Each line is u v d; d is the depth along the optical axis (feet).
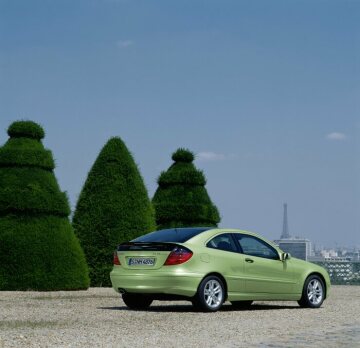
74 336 36.65
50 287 77.92
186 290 49.85
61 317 46.62
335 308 55.88
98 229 90.38
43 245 78.79
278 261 55.31
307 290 56.54
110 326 41.39
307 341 36.06
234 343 35.12
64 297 66.08
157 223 100.12
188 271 50.01
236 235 54.13
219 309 55.11
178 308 55.31
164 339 36.11
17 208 79.15
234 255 52.85
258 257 54.29
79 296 67.62
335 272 108.99
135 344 34.24
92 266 89.61
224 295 52.03
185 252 50.24
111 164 92.12
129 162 92.84
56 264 78.74
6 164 81.51
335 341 36.14
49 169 83.97
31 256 77.97
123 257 51.98
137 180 92.73
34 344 33.63
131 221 90.79
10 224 78.84
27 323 42.47
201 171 102.99
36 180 81.20
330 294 73.67
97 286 89.30
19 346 33.01
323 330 40.70
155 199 101.71
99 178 91.91
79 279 80.23
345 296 70.38
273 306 58.54
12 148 82.07
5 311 50.62
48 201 80.48
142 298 54.34
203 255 51.03
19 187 80.07
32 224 79.30
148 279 50.26
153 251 50.67
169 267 49.90
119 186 91.40
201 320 45.44
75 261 80.48
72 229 82.64
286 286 55.36
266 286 54.19
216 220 102.27
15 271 77.51
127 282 51.13
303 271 56.54
